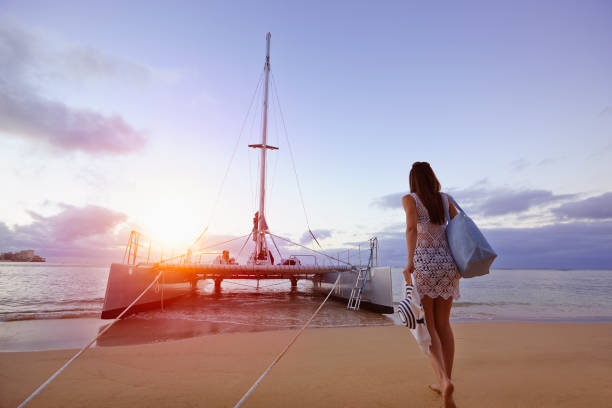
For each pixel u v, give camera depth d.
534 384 2.73
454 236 2.13
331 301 15.97
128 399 2.39
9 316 9.15
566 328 6.45
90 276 43.19
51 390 2.60
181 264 12.84
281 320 8.71
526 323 7.25
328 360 3.69
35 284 24.28
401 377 2.94
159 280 12.19
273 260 21.66
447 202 2.31
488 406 2.22
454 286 2.12
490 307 12.70
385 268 11.05
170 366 3.40
